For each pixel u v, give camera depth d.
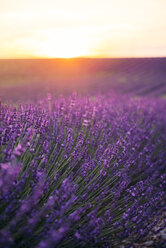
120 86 22.91
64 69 34.41
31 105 2.44
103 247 1.80
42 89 16.67
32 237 1.44
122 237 1.83
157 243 1.89
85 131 2.87
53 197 1.51
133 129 3.34
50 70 33.34
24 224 1.40
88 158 2.29
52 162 2.10
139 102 5.82
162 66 35.28
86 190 1.98
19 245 1.34
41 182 1.65
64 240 1.57
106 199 2.08
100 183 2.11
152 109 5.47
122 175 2.31
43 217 1.53
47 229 1.45
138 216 1.99
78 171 2.21
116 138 3.04
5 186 1.23
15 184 1.47
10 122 1.99
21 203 1.44
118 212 2.10
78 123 3.07
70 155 2.25
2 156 1.63
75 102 3.53
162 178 2.64
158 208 2.19
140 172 2.87
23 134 1.94
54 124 2.73
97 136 2.84
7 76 27.81
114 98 6.10
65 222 1.55
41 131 2.14
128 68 35.59
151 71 33.03
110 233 1.89
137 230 1.91
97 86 21.88
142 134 3.57
